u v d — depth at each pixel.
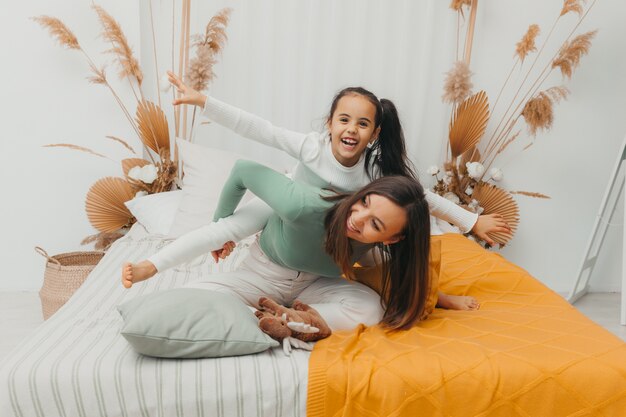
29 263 3.03
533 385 1.28
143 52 2.96
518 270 2.03
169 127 3.05
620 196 3.39
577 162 3.33
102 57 2.85
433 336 1.46
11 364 1.28
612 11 3.14
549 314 1.66
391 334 1.52
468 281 1.96
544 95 2.90
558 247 3.44
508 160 3.31
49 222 2.99
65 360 1.29
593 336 1.46
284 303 1.74
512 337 1.45
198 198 2.51
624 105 3.27
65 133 2.90
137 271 1.46
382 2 2.99
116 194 2.86
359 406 1.27
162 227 2.52
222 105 1.57
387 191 1.39
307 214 1.44
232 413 1.27
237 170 1.54
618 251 3.46
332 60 3.01
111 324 1.54
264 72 2.99
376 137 1.76
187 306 1.35
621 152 2.94
